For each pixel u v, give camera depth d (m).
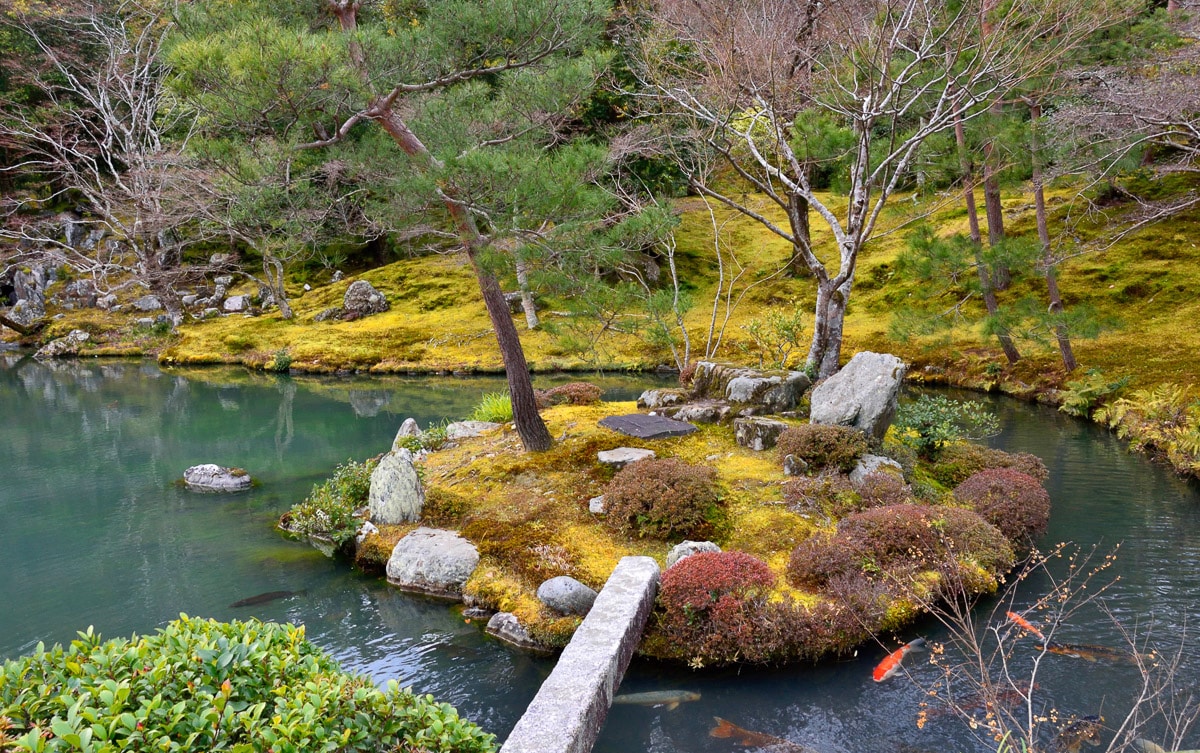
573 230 9.38
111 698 3.30
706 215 33.62
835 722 5.85
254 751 3.31
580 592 7.36
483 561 8.52
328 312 30.09
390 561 8.80
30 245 34.94
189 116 30.19
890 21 10.77
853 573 7.33
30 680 3.65
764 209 33.06
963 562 7.67
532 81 10.34
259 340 28.33
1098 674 6.32
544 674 6.71
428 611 7.99
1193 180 23.64
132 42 31.28
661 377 21.83
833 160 12.65
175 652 4.00
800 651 6.66
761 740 5.62
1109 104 14.52
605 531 8.79
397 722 3.84
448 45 9.59
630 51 15.22
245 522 10.99
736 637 6.57
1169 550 8.87
